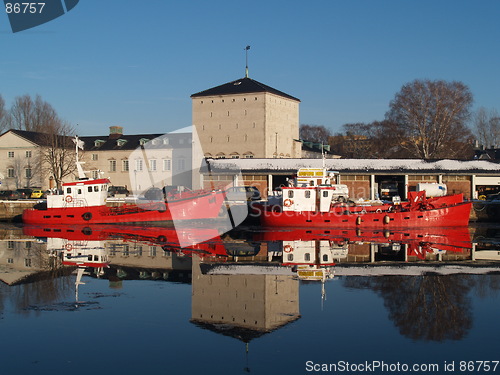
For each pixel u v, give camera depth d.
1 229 49.50
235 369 14.95
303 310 20.39
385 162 65.62
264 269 28.31
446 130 85.19
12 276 26.39
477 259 31.69
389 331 18.02
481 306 20.95
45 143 89.12
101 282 25.16
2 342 16.97
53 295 22.59
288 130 109.31
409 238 41.50
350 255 32.97
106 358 15.72
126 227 50.16
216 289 23.75
